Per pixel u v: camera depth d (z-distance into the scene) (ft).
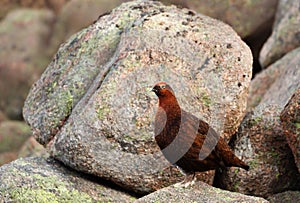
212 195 36.01
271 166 39.75
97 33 42.80
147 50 38.75
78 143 37.73
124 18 42.96
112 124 37.52
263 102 48.62
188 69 38.68
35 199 36.17
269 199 39.75
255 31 62.28
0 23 80.94
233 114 39.06
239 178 39.70
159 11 42.80
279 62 53.01
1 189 36.81
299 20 55.72
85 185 38.27
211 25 41.11
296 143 37.32
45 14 80.28
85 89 40.88
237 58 39.37
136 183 38.14
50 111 41.04
